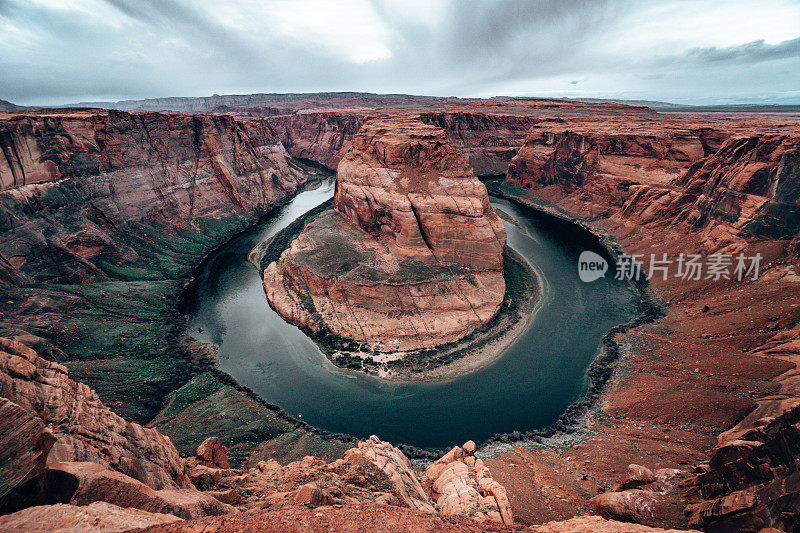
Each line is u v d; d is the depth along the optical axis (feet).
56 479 34.96
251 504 54.80
